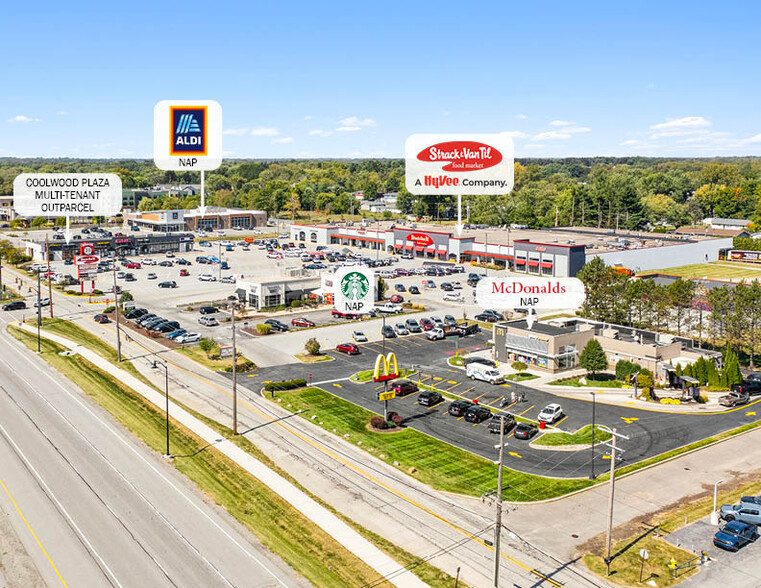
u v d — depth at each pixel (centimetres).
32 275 14688
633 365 7769
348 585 3881
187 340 9225
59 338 9562
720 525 4659
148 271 15350
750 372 8231
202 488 5066
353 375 7894
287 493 4984
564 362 8212
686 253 16225
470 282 14012
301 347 9094
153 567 4028
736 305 8581
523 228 19700
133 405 6844
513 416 6594
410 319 10688
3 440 5931
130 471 5341
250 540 4356
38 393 7219
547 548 4328
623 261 14825
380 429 6262
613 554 4259
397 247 18475
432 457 5691
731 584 3962
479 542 4384
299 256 17850
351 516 4675
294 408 6788
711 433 6297
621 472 5456
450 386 7556
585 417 6662
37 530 4447
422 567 4069
